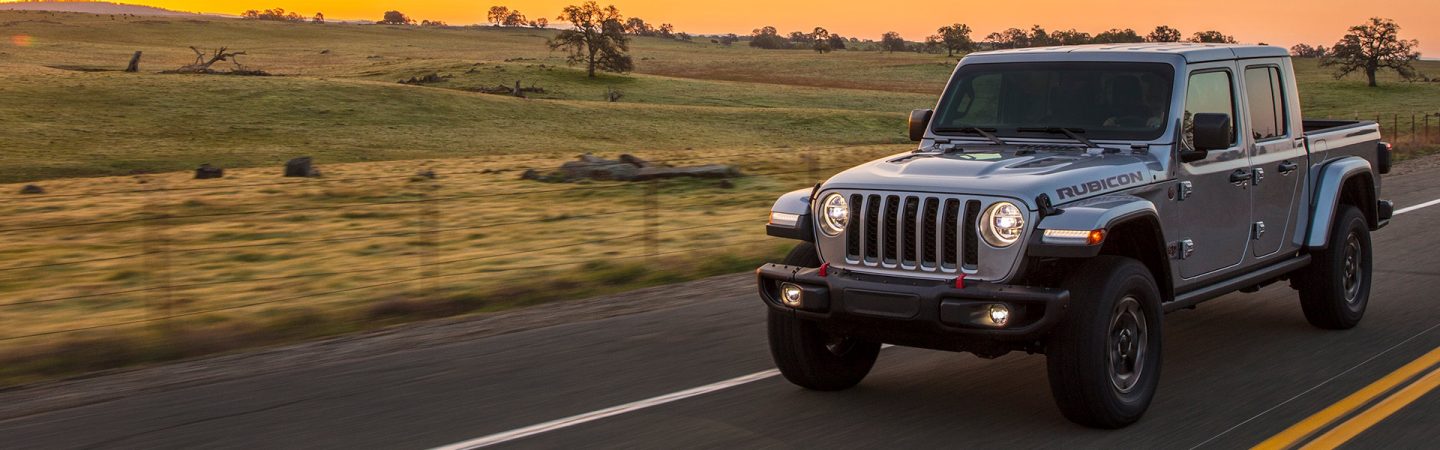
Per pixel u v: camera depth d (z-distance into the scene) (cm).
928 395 648
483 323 893
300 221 1870
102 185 2945
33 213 2067
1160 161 632
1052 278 603
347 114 7625
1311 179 782
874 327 580
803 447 552
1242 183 702
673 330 838
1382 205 888
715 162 3341
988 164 600
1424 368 683
